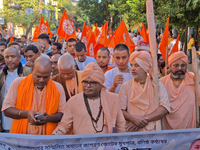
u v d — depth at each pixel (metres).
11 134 2.68
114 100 2.88
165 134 2.83
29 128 3.02
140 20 21.75
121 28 5.80
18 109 3.01
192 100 3.59
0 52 4.92
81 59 5.10
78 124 2.83
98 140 2.72
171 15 13.36
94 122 2.80
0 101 4.02
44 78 2.91
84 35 7.12
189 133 2.88
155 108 3.20
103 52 4.72
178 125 3.57
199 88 3.76
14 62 3.98
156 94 3.19
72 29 7.72
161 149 2.84
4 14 24.72
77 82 3.62
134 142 2.78
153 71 3.19
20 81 3.08
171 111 3.59
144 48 5.34
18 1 24.94
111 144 2.74
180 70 3.57
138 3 15.74
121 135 2.75
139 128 3.18
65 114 2.89
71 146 2.69
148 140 2.81
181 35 20.55
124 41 5.84
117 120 2.94
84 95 2.86
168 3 13.47
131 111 3.26
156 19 14.16
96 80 2.72
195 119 3.61
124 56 3.95
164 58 4.86
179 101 3.60
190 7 12.91
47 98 3.01
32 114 2.83
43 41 7.01
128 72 4.11
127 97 3.30
